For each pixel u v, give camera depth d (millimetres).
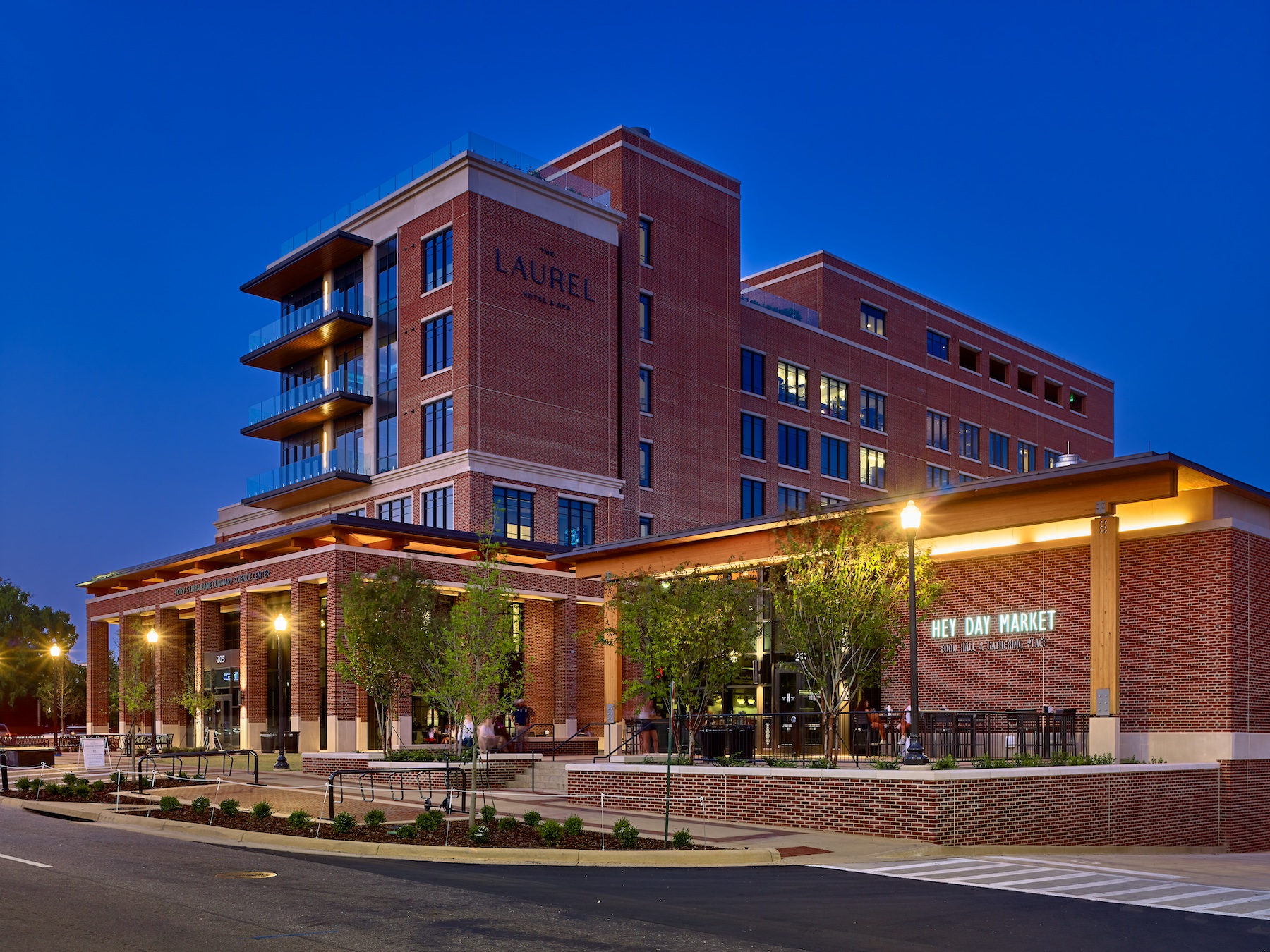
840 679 24141
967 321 81812
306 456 60312
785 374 67000
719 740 26609
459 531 45375
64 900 12242
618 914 12008
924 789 19109
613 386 55281
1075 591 26938
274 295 63719
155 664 53062
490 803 24703
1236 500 25859
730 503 61219
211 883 13641
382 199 55188
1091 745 24438
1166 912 13156
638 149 58875
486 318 50094
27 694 84062
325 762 32969
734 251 63812
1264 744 25172
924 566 25375
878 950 10492
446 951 9914
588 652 49938
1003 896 14039
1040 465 86938
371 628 32781
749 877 15422
